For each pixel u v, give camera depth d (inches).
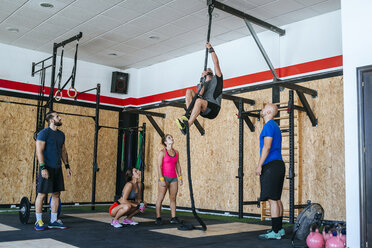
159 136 354.9
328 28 244.7
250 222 222.5
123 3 241.0
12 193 309.7
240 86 290.2
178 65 347.6
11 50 322.3
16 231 165.9
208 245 138.3
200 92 150.3
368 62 127.7
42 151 174.9
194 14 255.0
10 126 314.5
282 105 257.8
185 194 319.6
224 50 308.2
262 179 160.7
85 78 363.6
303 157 246.1
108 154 370.3
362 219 122.0
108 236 156.6
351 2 134.5
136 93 387.9
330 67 239.8
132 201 201.8
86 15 261.0
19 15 262.8
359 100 127.2
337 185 227.0
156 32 289.4
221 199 291.0
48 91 338.6
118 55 346.9
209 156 305.4
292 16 253.4
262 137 162.2
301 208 232.1
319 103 242.1
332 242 126.9
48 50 336.2
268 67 273.4
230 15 253.6
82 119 356.5
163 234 165.3
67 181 340.8
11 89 317.7
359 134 125.7
